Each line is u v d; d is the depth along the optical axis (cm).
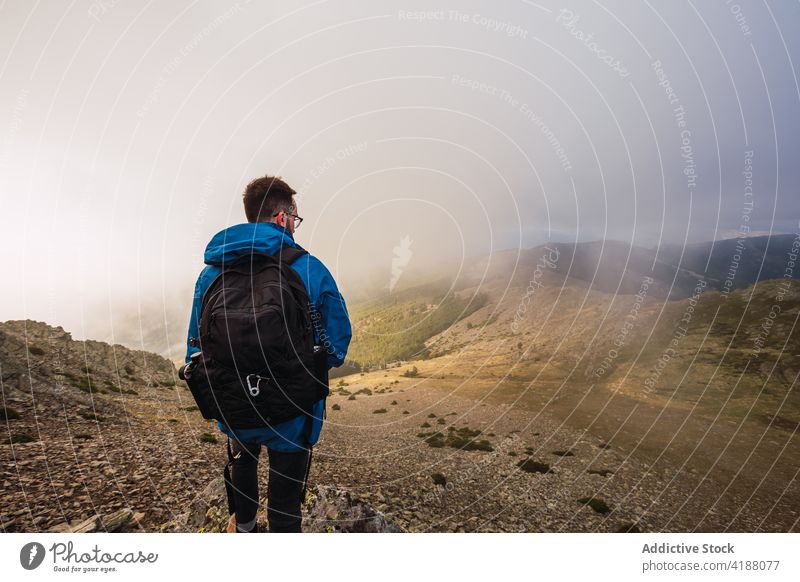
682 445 2769
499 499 1109
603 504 1251
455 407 4222
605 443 2603
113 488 596
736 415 4034
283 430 195
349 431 2388
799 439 3186
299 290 198
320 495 464
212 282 205
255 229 214
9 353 2153
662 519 1276
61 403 1444
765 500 1714
